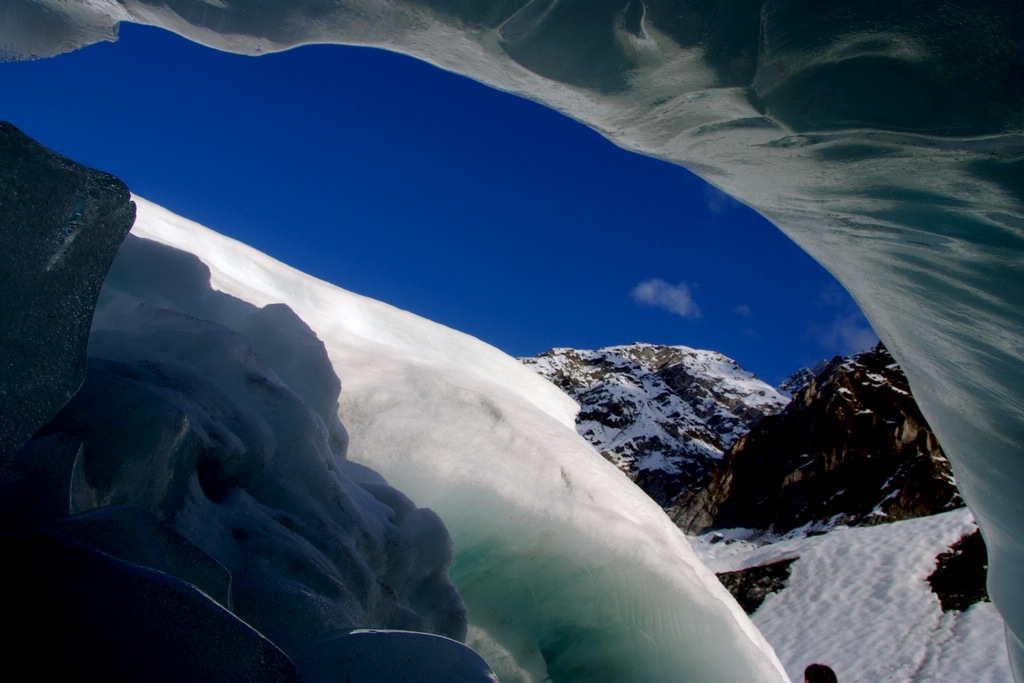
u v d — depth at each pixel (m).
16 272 1.12
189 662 0.94
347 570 2.19
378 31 1.96
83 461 1.43
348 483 2.93
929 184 1.86
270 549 1.93
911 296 2.35
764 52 1.73
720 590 5.65
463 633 3.01
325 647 1.35
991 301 2.07
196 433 1.98
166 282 3.61
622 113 2.05
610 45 1.85
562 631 4.78
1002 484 2.63
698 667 4.84
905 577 20.97
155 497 1.68
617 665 4.73
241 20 1.96
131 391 1.75
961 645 17.02
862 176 1.98
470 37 1.93
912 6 1.53
